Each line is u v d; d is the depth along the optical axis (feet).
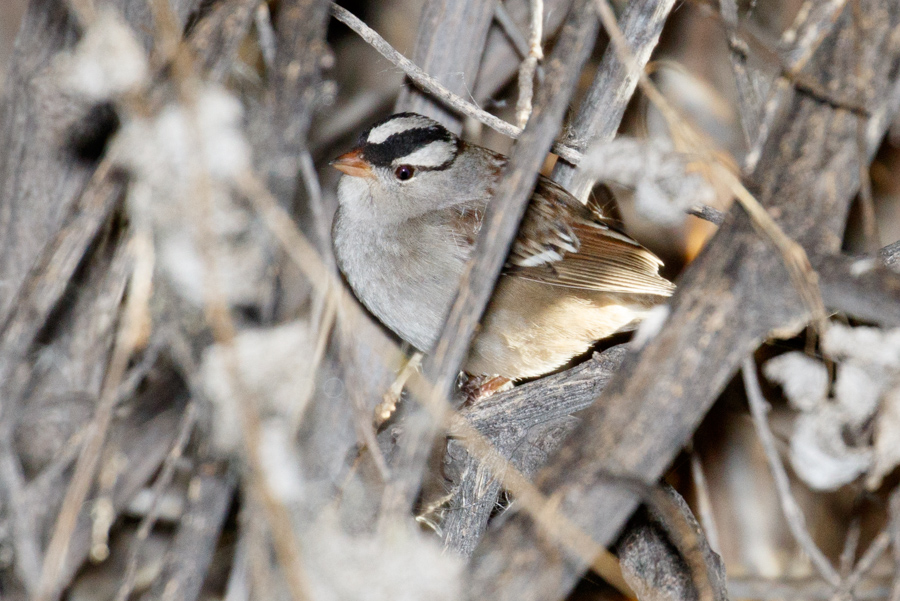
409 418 11.71
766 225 11.65
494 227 11.66
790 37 11.78
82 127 11.83
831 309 11.75
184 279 11.66
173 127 11.16
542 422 11.89
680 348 11.65
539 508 11.05
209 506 11.69
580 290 12.08
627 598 12.00
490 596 10.89
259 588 11.07
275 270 11.72
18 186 11.84
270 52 11.80
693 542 11.68
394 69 12.15
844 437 11.73
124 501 11.85
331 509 11.68
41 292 11.70
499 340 12.06
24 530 11.71
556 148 11.91
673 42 12.07
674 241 12.16
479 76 12.05
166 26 11.43
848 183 11.68
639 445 11.43
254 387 11.55
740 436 12.09
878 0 11.68
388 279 12.04
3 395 11.71
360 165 12.03
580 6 11.67
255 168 11.66
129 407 11.85
